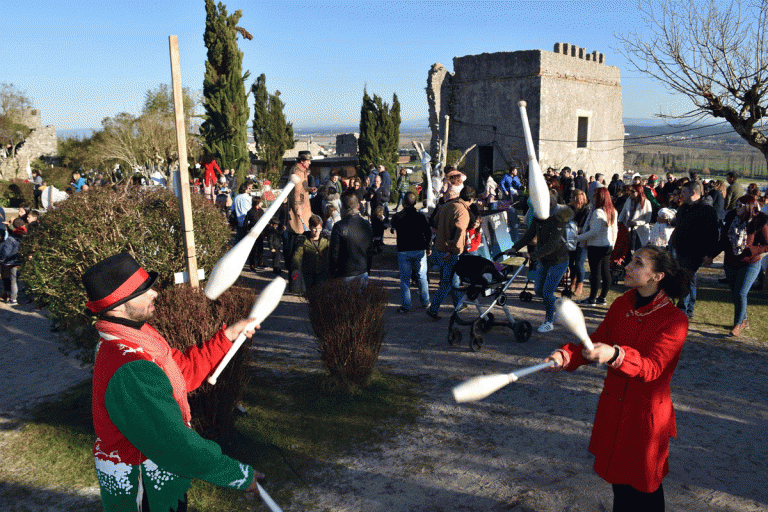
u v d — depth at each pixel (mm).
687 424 4824
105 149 35969
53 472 4223
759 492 3842
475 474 4066
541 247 6867
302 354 6543
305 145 71250
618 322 3029
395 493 3857
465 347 6746
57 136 54000
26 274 5625
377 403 5195
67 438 4719
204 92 21984
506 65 28391
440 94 31281
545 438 4562
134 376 2135
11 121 45438
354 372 5418
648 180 15094
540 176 3219
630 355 2645
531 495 3799
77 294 5406
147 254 5676
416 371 5996
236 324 2641
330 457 4309
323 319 5457
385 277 10664
